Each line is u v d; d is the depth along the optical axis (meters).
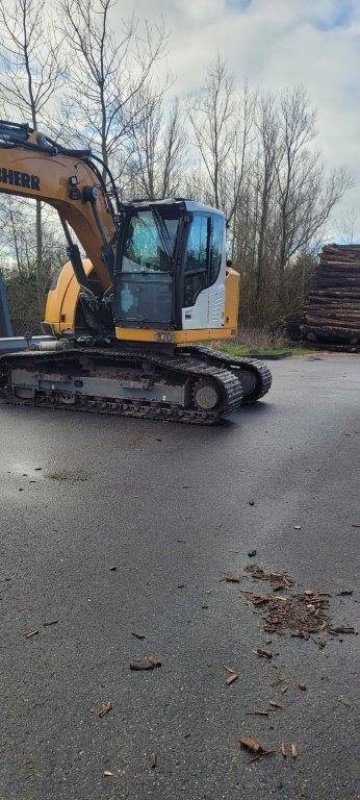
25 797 2.10
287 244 24.70
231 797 2.11
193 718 2.47
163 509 4.74
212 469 5.84
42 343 9.33
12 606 3.29
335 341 21.95
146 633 3.05
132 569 3.72
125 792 2.12
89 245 8.82
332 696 2.61
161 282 7.91
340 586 3.55
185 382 8.05
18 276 20.91
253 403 9.70
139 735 2.38
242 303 23.88
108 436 7.13
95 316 9.07
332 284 22.42
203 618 3.19
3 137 7.45
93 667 2.78
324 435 7.37
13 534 4.23
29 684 2.67
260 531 4.34
